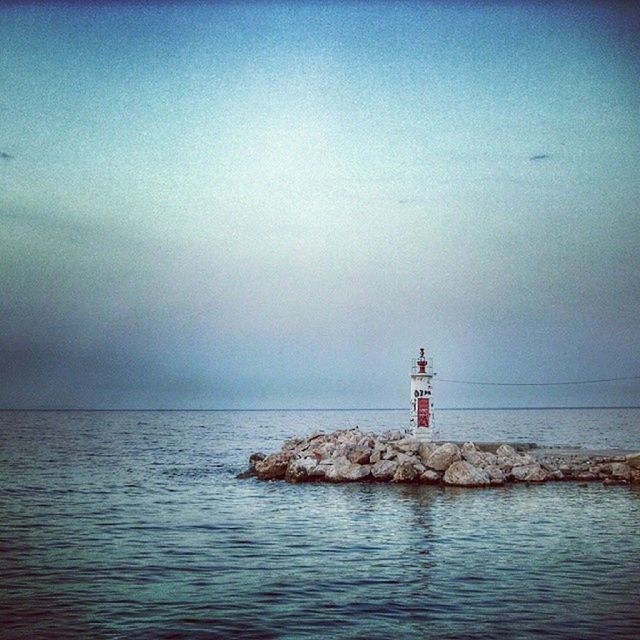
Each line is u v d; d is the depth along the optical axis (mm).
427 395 64812
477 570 27516
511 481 54156
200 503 46281
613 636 20250
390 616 22125
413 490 50531
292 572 27469
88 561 29469
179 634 20594
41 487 55969
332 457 59094
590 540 32906
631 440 111062
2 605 23344
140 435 154125
